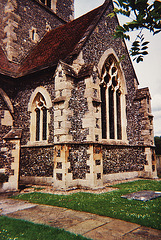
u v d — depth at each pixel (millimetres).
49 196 7449
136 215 5121
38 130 10875
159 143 28453
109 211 5508
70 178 8539
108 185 9609
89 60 10320
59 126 8891
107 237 3984
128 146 12078
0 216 5324
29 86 11344
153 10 2244
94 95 9250
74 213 5516
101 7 12031
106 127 10820
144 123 12961
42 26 15773
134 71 14164
